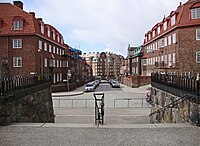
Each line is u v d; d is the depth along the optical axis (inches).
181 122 409.7
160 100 595.5
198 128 335.9
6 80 387.2
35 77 564.7
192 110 359.6
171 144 272.7
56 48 2108.8
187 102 381.1
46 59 1774.1
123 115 786.2
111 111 873.5
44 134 314.2
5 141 285.9
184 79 404.8
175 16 1488.7
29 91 499.5
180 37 1393.9
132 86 2180.1
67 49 2620.6
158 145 270.1
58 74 2178.9
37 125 362.3
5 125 360.8
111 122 668.7
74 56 3002.0
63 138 297.0
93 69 6107.3
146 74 2461.9
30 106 507.5
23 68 1507.1
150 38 2304.4
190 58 1369.3
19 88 445.7
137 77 2171.5
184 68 1380.4
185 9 1421.0
